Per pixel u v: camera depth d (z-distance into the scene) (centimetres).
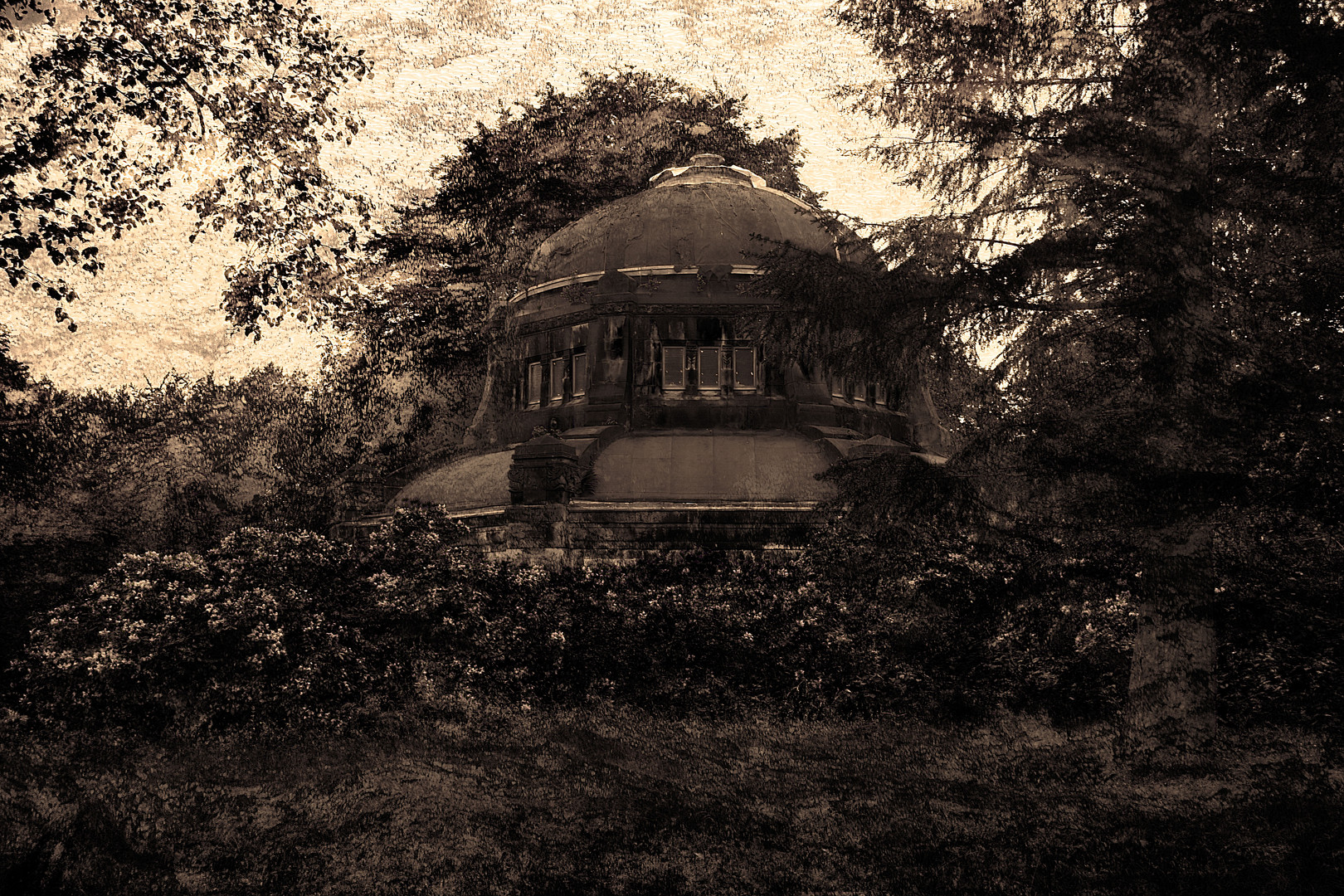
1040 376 1284
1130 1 1161
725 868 783
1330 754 980
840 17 1305
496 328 2598
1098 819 861
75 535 2364
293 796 912
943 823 869
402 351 3038
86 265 1605
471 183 3172
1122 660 1260
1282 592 1131
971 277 1126
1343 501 978
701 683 1297
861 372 1223
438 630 1343
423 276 3038
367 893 731
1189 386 1042
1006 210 1203
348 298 2362
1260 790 888
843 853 810
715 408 2181
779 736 1175
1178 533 1044
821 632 1337
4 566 1891
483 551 1692
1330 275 1023
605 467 2033
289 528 1544
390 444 3048
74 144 1666
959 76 1227
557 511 1866
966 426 1648
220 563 1362
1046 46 1203
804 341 1237
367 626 1334
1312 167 1045
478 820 865
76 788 888
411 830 839
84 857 762
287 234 1955
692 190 2388
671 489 1981
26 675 1191
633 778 993
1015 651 1291
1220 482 981
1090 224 1122
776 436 2139
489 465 2253
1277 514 1084
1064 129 1116
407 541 1500
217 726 1118
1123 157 1080
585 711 1244
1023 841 824
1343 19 1002
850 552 1438
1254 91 1057
